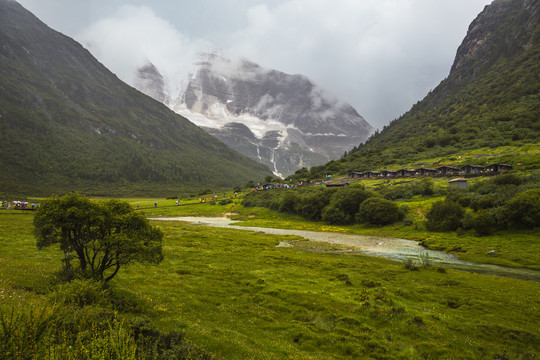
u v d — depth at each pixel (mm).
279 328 19453
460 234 65000
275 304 23812
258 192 160750
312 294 26719
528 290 30734
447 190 99438
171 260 39094
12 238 43812
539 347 18609
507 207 61250
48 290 17641
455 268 42750
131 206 22562
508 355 17125
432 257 50969
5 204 114250
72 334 10227
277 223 105000
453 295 28375
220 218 127812
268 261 42781
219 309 21875
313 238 73500
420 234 72438
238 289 27656
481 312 24219
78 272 19469
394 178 144375
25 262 27266
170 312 19453
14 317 9305
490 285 32312
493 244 54906
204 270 34375
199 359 11539
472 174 117500
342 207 96812
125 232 20938
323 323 20641
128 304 18734
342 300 25438
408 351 17125
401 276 35656
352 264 42438
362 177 165750
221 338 16047
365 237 75750
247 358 14031
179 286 26750
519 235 57250
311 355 15758
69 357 8203
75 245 20125
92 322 11609
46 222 18969
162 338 12414
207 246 53656
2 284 17750
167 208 154000
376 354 16594
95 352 8773
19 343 8148
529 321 22594
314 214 106375
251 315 21422
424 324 20750
